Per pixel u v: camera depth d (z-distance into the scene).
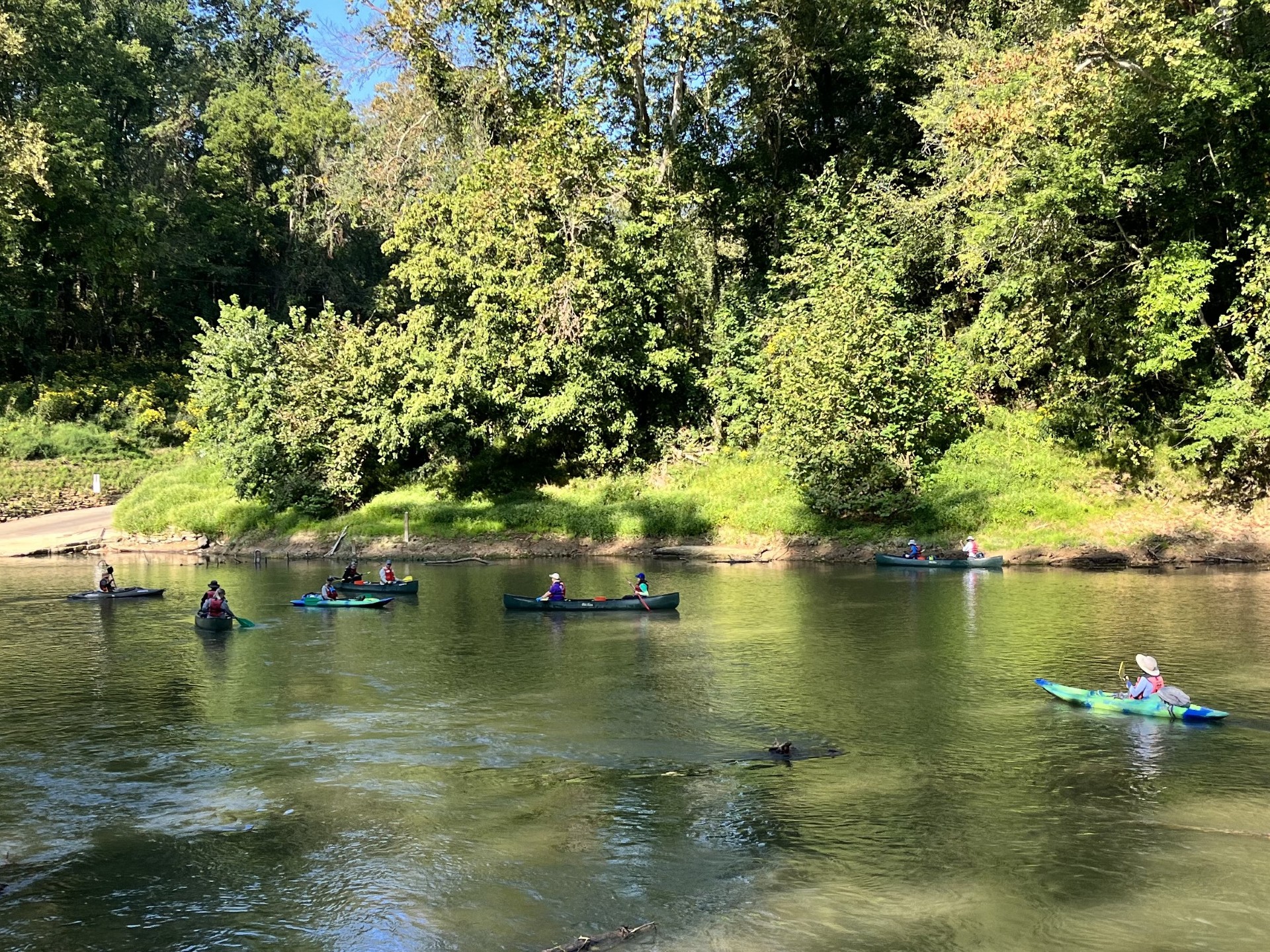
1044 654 18.19
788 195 43.25
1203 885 8.88
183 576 31.80
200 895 8.94
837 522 34.69
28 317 51.94
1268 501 31.64
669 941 8.02
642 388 40.50
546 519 37.25
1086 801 10.96
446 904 8.71
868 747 12.97
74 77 55.12
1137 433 34.56
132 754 12.92
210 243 62.09
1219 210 31.05
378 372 38.41
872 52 40.66
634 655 18.69
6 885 9.17
